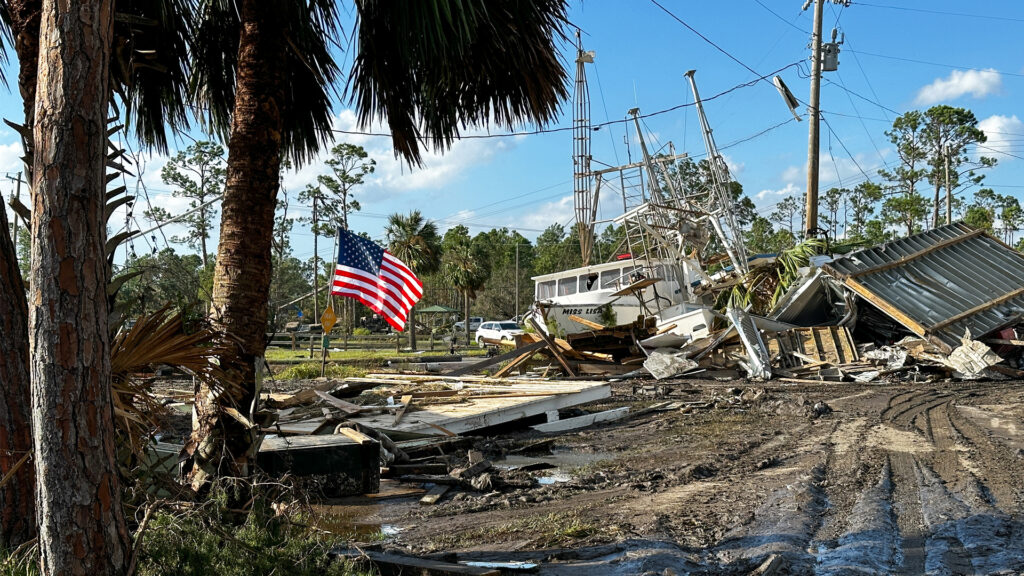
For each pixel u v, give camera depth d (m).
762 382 19.48
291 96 7.25
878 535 5.47
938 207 66.94
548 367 21.91
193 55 7.11
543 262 78.12
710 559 5.11
